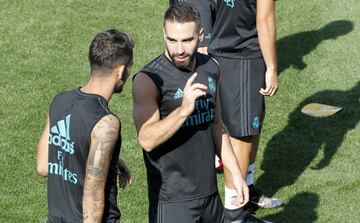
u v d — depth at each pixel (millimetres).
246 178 21797
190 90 15453
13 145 24797
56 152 15234
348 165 24016
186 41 15953
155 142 15938
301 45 31688
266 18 20266
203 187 16969
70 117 14875
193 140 16703
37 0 34781
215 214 17391
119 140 14852
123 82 15281
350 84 28797
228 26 20953
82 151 14781
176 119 15602
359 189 22797
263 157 24609
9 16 33375
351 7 34656
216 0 21062
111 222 15297
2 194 22422
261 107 21453
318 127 26078
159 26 32781
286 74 29547
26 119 26266
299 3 34969
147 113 16312
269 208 22172
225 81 21234
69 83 28641
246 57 21000
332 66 30062
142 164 24016
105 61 14852
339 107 27234
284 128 26078
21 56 30359
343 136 25531
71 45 31234
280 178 23562
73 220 15273
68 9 34031
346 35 32344
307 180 23375
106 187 15062
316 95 28109
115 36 15000
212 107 16766
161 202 17031
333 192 22734
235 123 21266
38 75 29078
